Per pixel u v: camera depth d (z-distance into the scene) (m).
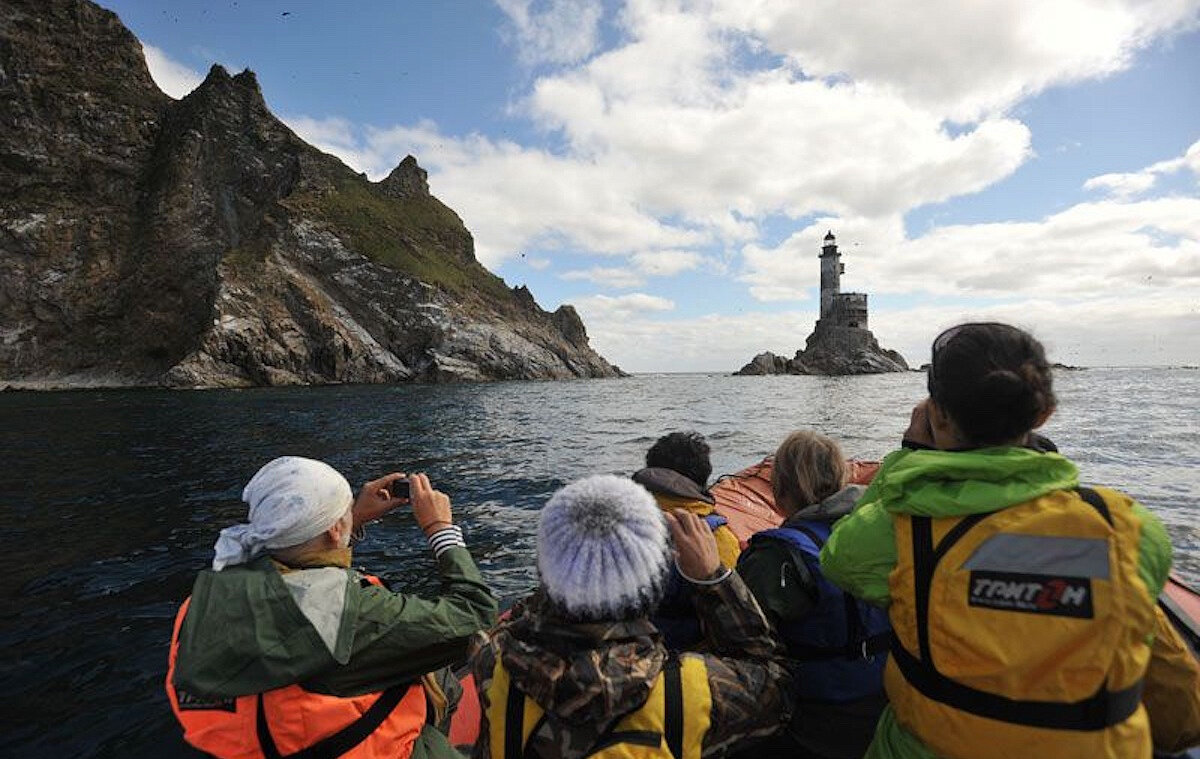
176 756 3.73
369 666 1.91
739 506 6.22
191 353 49.56
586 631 1.51
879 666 2.16
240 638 1.71
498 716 1.59
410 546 7.65
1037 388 1.47
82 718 4.10
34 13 60.62
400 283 63.06
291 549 1.99
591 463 13.81
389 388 47.03
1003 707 1.32
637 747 1.48
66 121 60.03
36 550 7.53
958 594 1.39
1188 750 1.75
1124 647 1.26
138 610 5.77
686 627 2.31
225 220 63.78
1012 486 1.42
